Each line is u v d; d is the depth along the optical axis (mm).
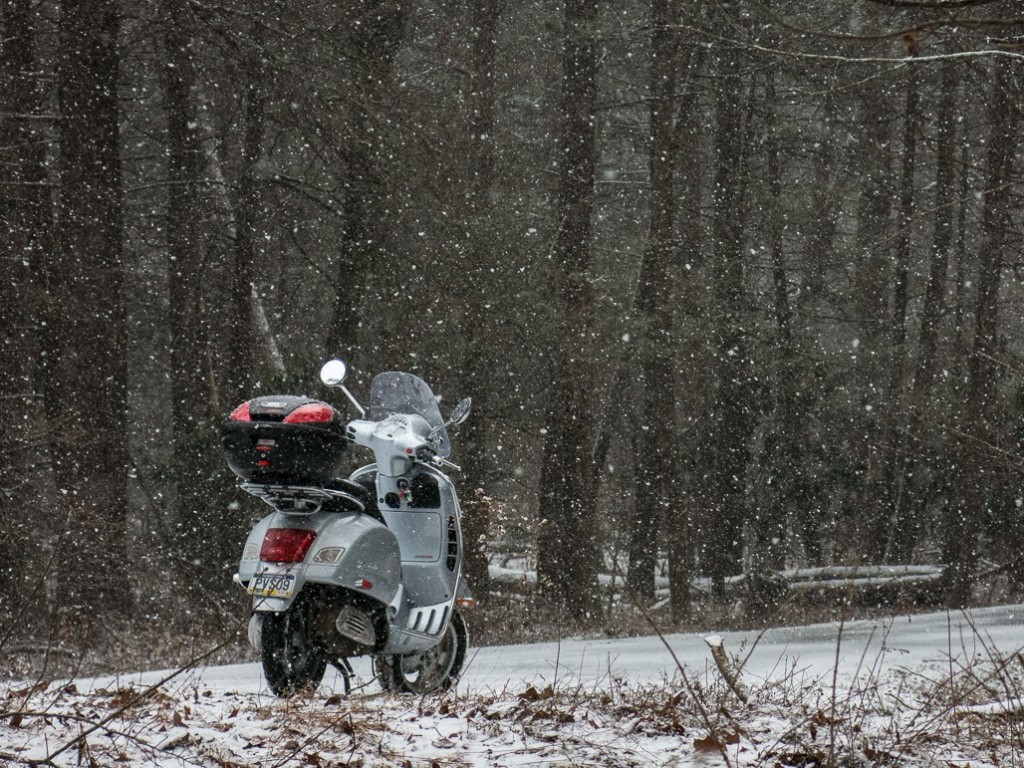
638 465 44188
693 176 40438
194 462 28938
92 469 25500
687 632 27562
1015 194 33406
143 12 26438
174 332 34219
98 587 22484
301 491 9680
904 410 36406
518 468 40500
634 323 31688
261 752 6816
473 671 13453
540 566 32812
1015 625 22031
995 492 36469
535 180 36094
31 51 26484
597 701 9453
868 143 39750
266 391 30594
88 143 26125
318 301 39625
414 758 6656
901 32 7477
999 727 7844
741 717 8281
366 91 26516
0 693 8719
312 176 32906
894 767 6414
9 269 24562
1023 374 28859
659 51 34531
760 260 38875
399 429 10445
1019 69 23672
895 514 41656
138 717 7820
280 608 9391
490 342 30578
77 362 25797
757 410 37750
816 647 17328
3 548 21688
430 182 28516
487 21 36906
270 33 25625
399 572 9961
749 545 41656
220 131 32875
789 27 8172
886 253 39000
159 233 34062
